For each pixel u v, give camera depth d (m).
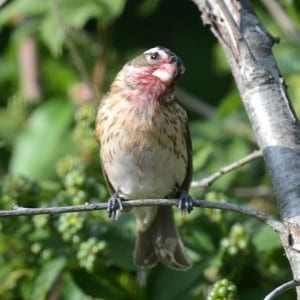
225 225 10.94
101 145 11.61
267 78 9.78
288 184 9.21
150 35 18.61
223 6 9.91
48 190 11.31
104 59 14.16
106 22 13.70
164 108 11.23
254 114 9.73
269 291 10.63
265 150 9.57
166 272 10.84
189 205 9.93
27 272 11.12
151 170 11.37
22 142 13.93
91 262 10.55
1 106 15.46
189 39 18.61
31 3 13.98
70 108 14.23
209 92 18.22
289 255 8.85
